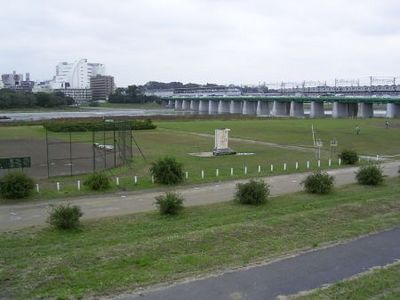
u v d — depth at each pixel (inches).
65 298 490.0
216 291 524.7
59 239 765.3
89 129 3142.2
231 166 1664.6
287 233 758.5
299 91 7234.3
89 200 1103.6
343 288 533.0
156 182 1309.1
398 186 1278.3
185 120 4483.3
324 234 754.2
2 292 507.8
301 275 579.5
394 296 509.7
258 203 1045.2
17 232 812.6
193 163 1737.2
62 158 1865.2
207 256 631.8
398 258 653.9
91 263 601.0
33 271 570.6
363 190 1221.1
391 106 4948.3
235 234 736.3
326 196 1139.3
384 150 2172.7
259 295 518.3
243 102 7199.8
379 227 807.7
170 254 643.5
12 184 1106.7
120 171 1524.4
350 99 5064.0
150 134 2987.2
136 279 545.3
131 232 799.7
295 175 1486.2
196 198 1121.4
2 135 2918.3
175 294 512.1
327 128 3371.1
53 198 1119.6
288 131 3157.0
